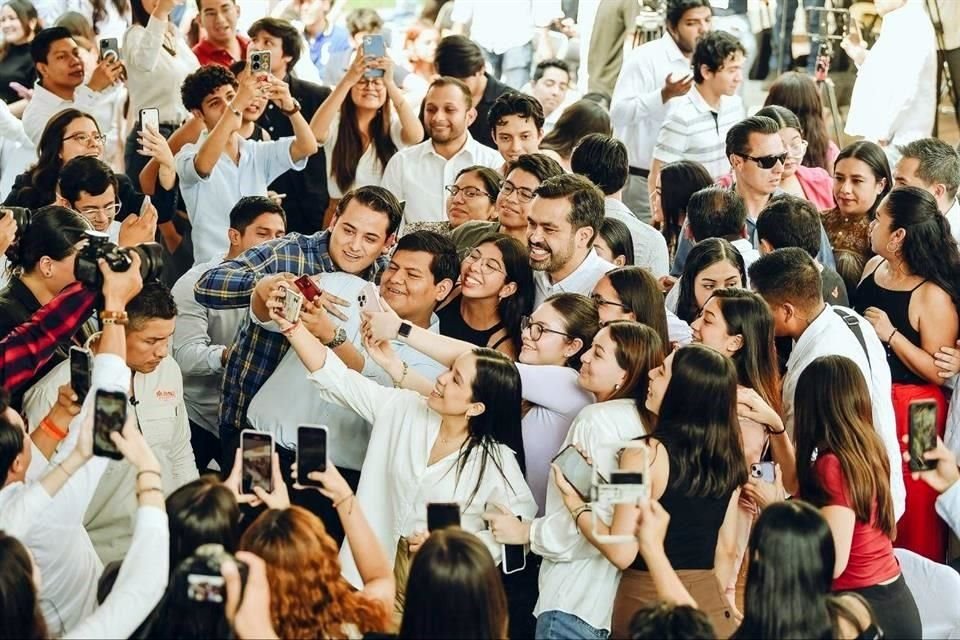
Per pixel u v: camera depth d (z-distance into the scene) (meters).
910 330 7.29
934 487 5.41
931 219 7.26
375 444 5.92
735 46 9.79
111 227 8.26
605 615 5.57
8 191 10.02
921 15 11.38
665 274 8.28
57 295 6.12
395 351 6.55
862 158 8.48
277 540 4.48
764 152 8.33
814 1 12.30
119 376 5.36
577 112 9.51
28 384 6.27
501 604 4.44
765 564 4.64
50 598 5.14
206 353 7.34
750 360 6.16
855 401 5.54
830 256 7.74
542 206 6.87
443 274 6.60
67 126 8.30
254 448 5.09
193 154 9.02
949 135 11.94
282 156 9.18
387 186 9.48
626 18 11.88
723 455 5.41
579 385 6.20
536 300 7.07
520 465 5.86
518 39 12.64
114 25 12.59
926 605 5.97
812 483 5.52
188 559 4.32
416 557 4.42
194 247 9.04
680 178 8.65
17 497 4.99
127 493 6.09
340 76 12.76
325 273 6.72
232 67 10.48
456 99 9.17
